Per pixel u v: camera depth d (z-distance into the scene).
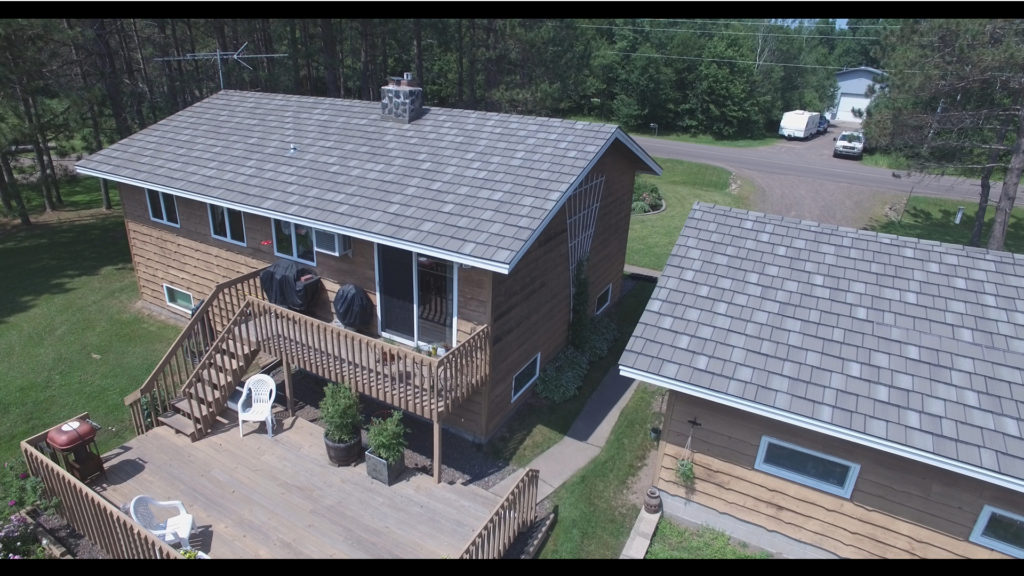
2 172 20.56
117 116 20.86
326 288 11.77
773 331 8.21
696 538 8.77
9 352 13.26
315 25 28.03
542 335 12.12
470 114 13.09
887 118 20.75
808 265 9.16
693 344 8.16
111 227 22.02
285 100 15.43
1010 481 6.27
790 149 41.72
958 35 17.77
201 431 10.19
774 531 8.46
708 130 48.75
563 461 10.30
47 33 16.73
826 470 7.83
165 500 8.68
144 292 15.76
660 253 21.06
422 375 8.86
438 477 9.28
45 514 8.77
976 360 7.51
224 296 11.65
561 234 11.94
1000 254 8.82
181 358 12.92
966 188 29.31
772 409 7.27
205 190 11.73
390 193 10.52
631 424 11.24
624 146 13.77
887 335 7.97
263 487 9.03
